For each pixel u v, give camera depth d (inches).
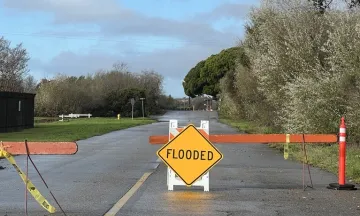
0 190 486.9
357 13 874.8
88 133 1482.5
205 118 3122.5
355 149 813.2
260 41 1381.6
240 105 2341.3
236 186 520.4
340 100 871.1
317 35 1029.2
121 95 3796.8
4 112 1577.3
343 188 496.7
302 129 915.4
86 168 672.4
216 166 703.1
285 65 1084.5
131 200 437.1
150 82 4259.4
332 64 863.7
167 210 395.2
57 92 3496.6
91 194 467.5
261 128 1524.4
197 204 420.2
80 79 3905.0
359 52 807.1
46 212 387.2
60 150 406.0
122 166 696.4
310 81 896.9
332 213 387.5
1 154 386.0
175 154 479.5
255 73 1310.3
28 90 3503.9
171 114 4116.6
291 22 1095.0
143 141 1206.9
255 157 840.3
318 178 580.7
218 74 4025.6
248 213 385.7
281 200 440.8
